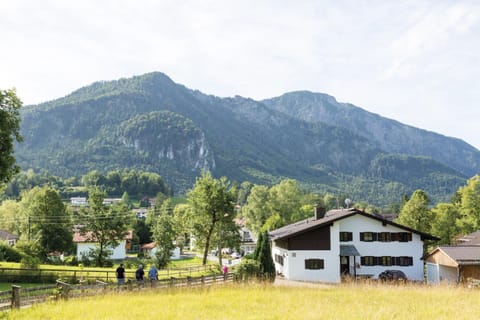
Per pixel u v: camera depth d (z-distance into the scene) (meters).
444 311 21.31
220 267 62.62
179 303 24.17
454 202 107.38
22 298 23.38
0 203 156.12
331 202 189.38
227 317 19.59
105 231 75.75
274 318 19.52
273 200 114.56
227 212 68.69
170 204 185.75
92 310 21.91
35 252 67.06
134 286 31.12
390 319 19.08
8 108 37.19
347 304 23.92
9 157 37.16
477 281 38.62
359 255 52.03
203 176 69.50
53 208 78.50
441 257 46.50
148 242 135.38
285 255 54.31
